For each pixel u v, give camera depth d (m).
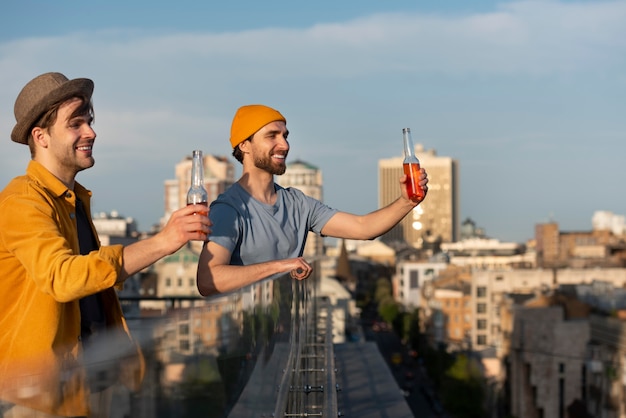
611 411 78.19
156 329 2.12
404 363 120.44
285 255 4.43
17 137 3.18
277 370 3.91
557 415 83.25
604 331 80.94
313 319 7.97
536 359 84.81
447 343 115.75
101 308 3.29
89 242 3.41
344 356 11.23
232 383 2.79
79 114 3.16
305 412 5.30
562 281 112.44
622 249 191.25
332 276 191.38
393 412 7.32
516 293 100.31
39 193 2.97
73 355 2.96
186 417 2.28
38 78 3.16
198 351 2.39
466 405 84.94
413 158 4.45
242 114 4.44
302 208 4.63
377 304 198.00
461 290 118.00
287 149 4.44
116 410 1.96
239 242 4.29
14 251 2.82
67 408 1.83
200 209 2.95
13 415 1.75
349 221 4.63
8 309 2.88
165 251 2.91
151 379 2.10
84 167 3.23
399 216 4.55
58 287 2.75
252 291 3.26
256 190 4.43
